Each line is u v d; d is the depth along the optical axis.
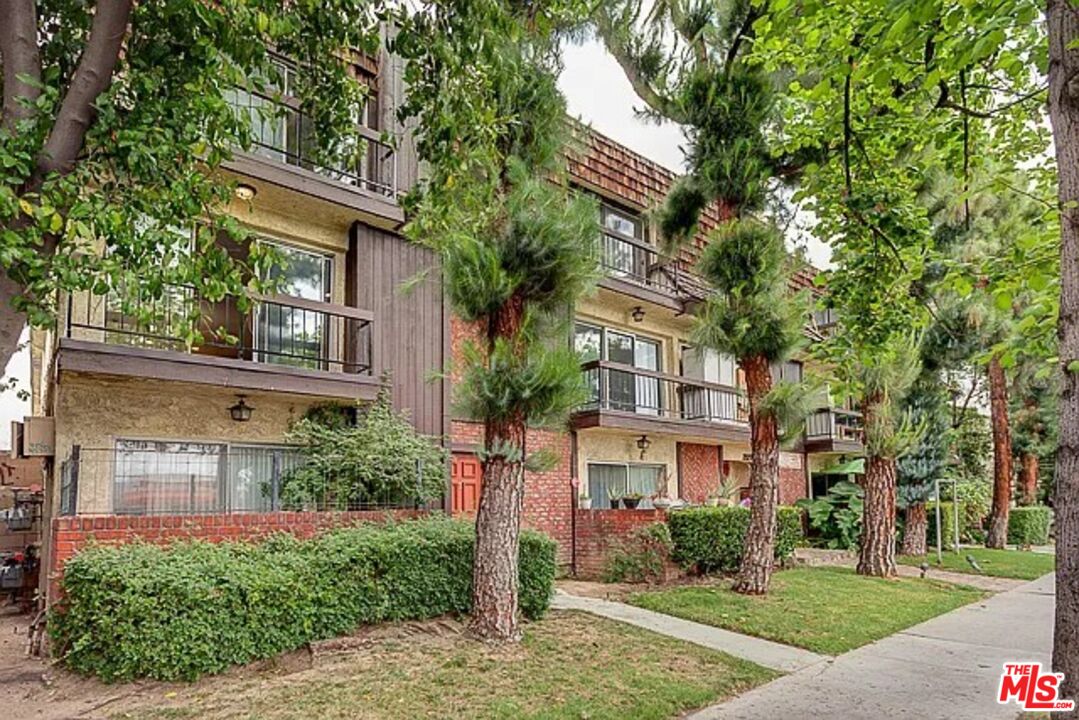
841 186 7.80
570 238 7.14
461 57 5.13
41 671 6.35
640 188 14.88
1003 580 13.49
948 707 5.77
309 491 9.02
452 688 5.66
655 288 14.57
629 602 9.48
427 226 5.93
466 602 7.86
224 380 8.41
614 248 14.48
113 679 5.83
